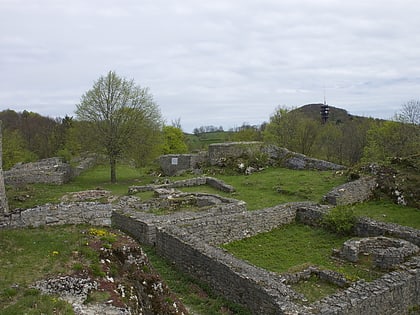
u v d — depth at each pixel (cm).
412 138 3778
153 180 3266
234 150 3391
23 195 2500
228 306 1113
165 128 5172
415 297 1152
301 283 1214
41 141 5497
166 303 912
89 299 793
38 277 859
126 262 968
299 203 1975
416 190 2152
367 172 2464
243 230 1717
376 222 1659
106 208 1267
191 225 1573
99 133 3150
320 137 4494
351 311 962
